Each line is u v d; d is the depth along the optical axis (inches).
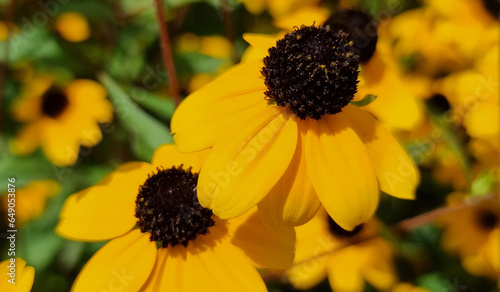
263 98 5.4
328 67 5.2
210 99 5.4
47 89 8.7
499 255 7.8
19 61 8.4
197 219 5.4
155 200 5.4
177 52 8.3
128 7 8.0
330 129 5.3
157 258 5.4
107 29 8.7
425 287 7.7
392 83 6.8
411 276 7.8
